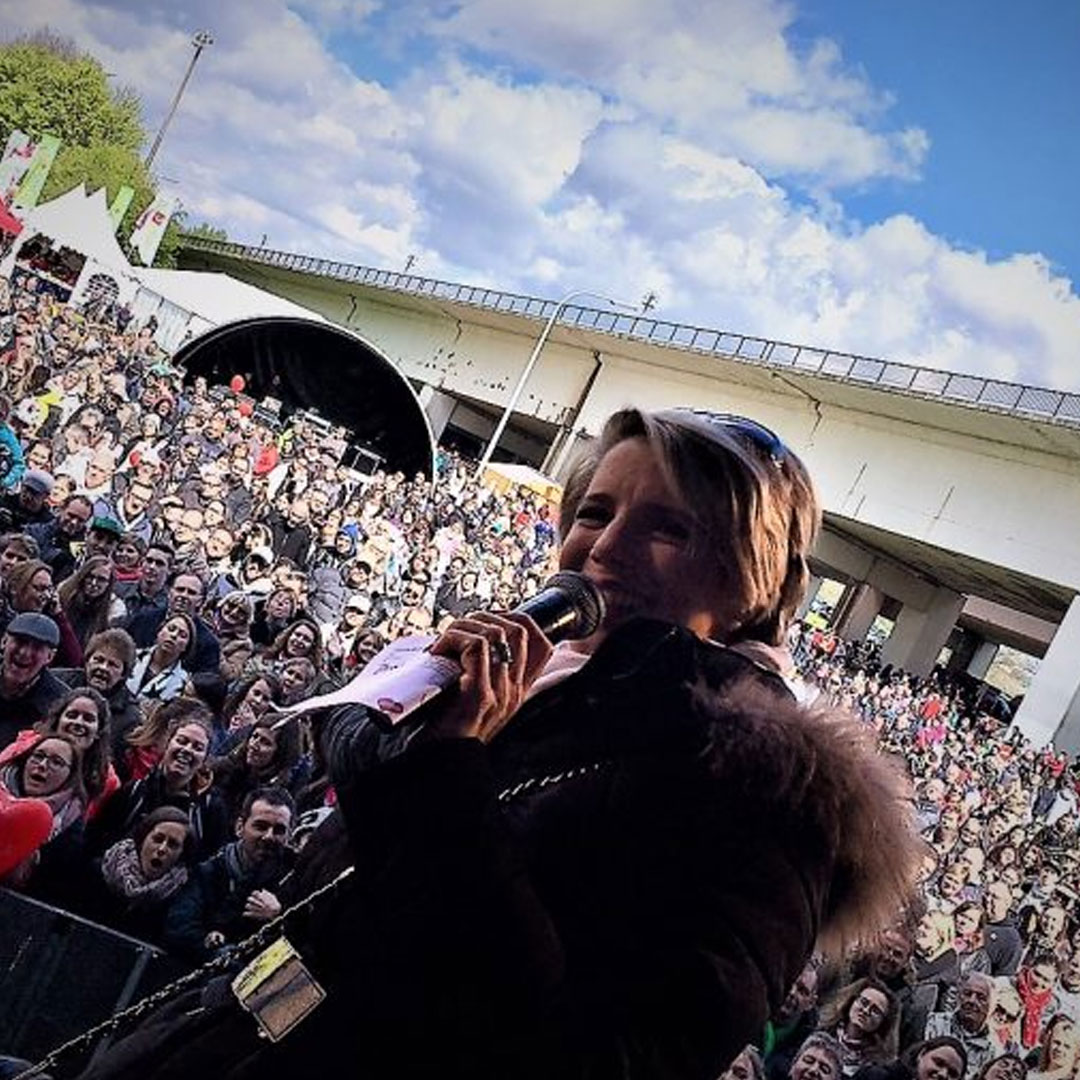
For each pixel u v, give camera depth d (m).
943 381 25.41
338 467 18.97
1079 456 23.56
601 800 1.13
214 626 6.86
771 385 30.88
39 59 45.75
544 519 22.80
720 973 1.02
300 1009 1.18
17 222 25.97
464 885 1.05
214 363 31.05
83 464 9.23
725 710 1.16
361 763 1.28
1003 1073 6.29
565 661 1.35
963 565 27.91
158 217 36.47
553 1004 1.02
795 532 1.38
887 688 16.98
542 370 40.97
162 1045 1.31
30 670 4.71
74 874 4.02
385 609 9.80
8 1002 3.43
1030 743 19.81
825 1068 5.13
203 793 4.59
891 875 1.19
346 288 53.41
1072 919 9.88
